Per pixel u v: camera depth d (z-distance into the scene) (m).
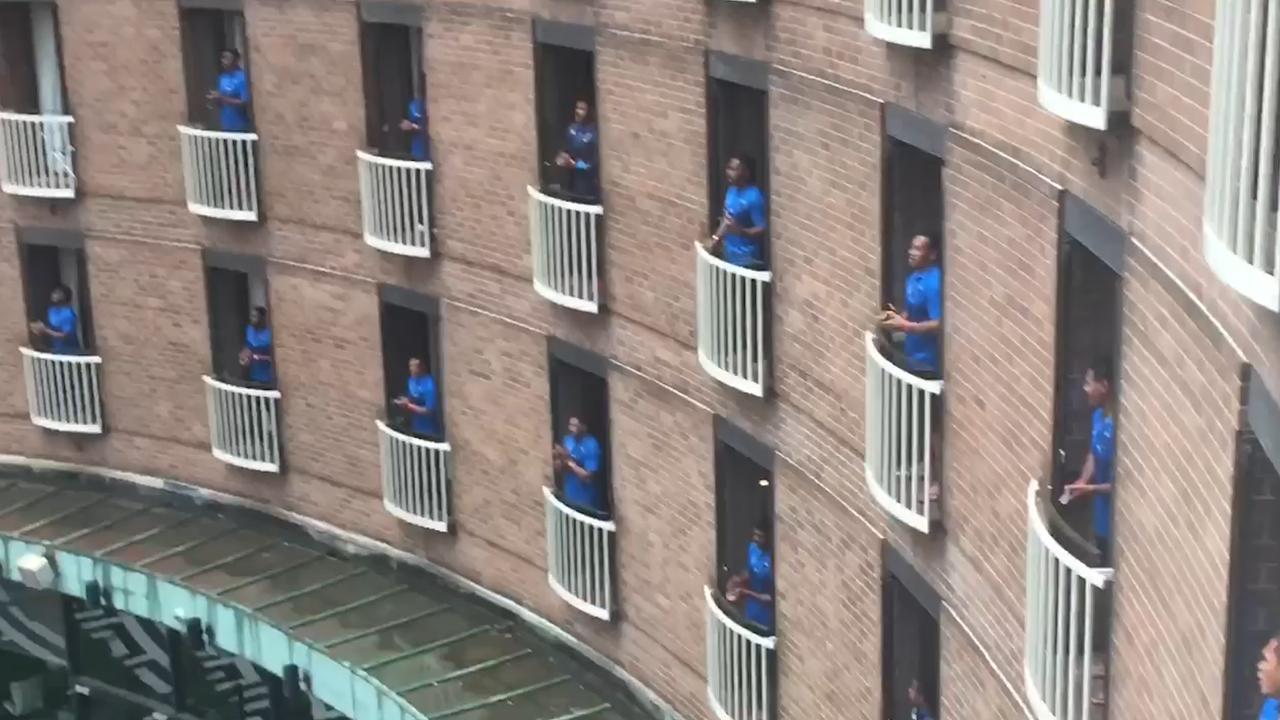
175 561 22.28
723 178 16.17
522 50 18.55
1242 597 9.03
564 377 19.22
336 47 20.80
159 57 22.66
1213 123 8.16
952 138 12.56
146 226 23.36
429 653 19.73
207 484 23.89
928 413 13.09
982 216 12.24
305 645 20.02
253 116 21.86
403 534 21.75
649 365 17.59
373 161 20.36
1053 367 11.25
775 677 16.52
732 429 16.50
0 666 24.78
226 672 22.83
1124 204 10.23
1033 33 11.14
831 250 14.54
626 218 17.50
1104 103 10.01
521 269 19.27
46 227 24.05
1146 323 10.09
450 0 19.25
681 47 16.22
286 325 22.39
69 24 23.14
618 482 18.52
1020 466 11.88
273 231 22.12
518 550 20.25
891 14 12.83
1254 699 9.12
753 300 15.73
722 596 16.88
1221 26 8.09
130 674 23.81
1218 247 8.00
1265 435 8.48
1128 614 10.65
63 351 24.41
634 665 18.69
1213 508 9.22
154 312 23.69
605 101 17.47
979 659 12.88
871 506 14.41
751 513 17.02
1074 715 11.14
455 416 20.72
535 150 18.66
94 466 24.72
